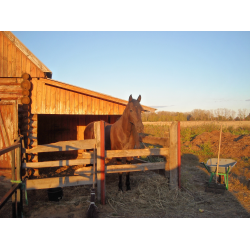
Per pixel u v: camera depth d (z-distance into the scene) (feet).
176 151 16.15
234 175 20.63
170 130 16.06
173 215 12.35
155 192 15.47
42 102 21.16
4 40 20.57
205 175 21.13
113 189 16.19
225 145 34.68
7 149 9.44
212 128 53.36
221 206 13.66
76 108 22.24
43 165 12.62
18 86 20.97
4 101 19.99
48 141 32.63
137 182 17.75
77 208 13.21
